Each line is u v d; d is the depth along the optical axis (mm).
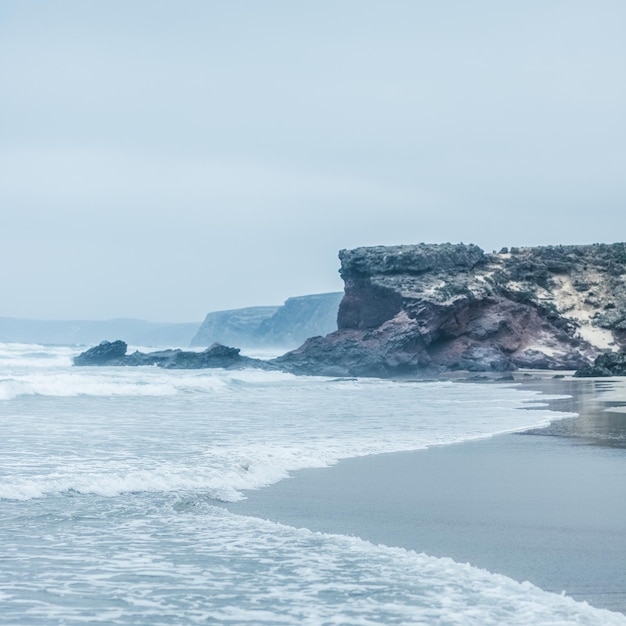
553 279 107000
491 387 63812
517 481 18359
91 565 11453
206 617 9383
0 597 9977
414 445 24922
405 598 9984
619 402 45000
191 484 17297
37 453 22234
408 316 91000
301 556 11922
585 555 11938
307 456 21984
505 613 9383
